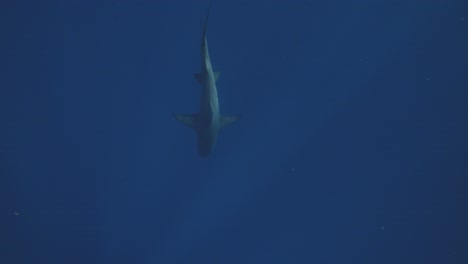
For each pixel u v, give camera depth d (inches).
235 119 316.8
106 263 602.5
